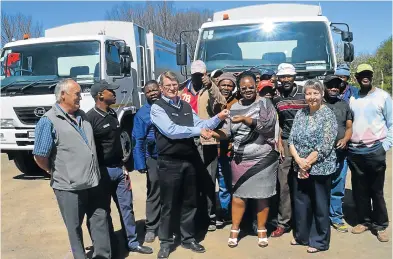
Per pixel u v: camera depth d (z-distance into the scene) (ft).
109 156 14.39
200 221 17.65
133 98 30.50
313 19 22.91
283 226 16.93
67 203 13.01
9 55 28.07
